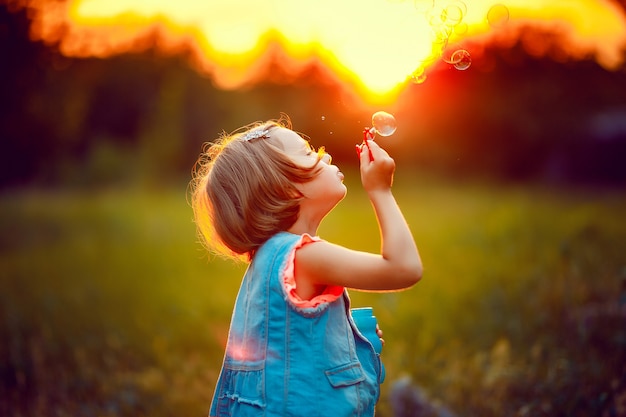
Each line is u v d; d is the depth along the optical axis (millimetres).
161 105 18891
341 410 1660
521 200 11297
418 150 16969
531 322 3980
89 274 6828
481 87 15859
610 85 14062
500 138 16547
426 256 6602
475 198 12234
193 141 19312
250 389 1712
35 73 8500
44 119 10453
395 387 3242
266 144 1825
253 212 1796
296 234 1826
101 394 3488
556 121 15648
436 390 3264
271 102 17656
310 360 1674
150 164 18062
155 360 4047
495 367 3295
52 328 4625
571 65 14531
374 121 1828
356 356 1745
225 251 1980
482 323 4164
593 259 5180
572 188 14047
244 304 1804
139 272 6789
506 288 4875
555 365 3195
